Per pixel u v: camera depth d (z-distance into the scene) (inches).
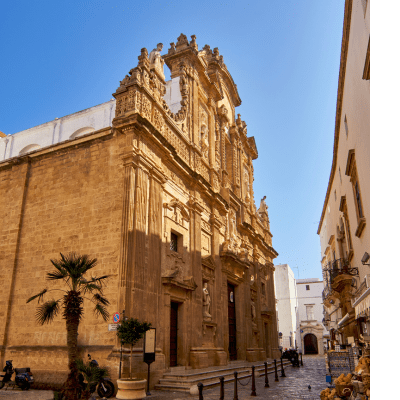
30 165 787.4
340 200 1005.8
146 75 741.9
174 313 757.3
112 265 613.0
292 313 2519.7
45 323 644.7
